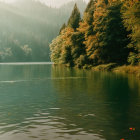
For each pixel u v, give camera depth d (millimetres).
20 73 38688
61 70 47656
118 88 18000
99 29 45781
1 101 13023
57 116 9484
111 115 9617
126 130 7609
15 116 9523
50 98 13898
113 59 46688
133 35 29484
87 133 7316
